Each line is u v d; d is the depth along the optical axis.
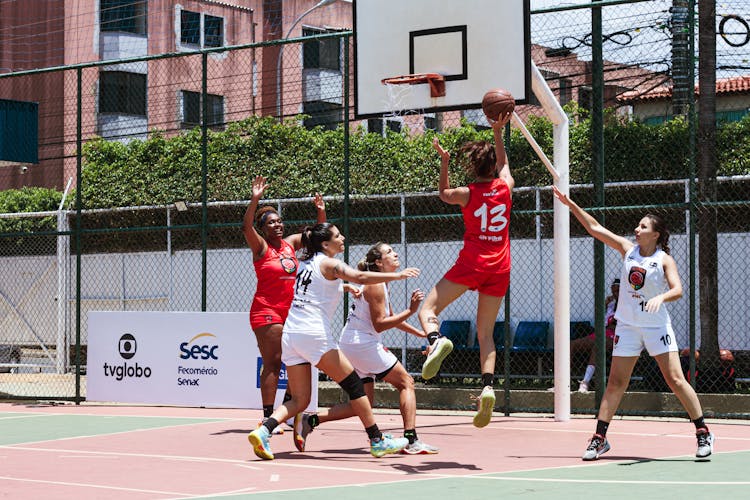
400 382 8.34
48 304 20.02
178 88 31.25
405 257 16.88
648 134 15.94
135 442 9.47
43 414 12.37
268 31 32.88
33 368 20.02
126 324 12.82
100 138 20.84
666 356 7.79
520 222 16.52
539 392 12.33
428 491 6.45
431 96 10.34
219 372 12.23
